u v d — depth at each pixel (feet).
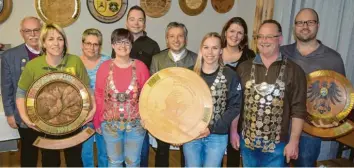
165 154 6.64
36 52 6.31
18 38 10.23
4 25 9.98
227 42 6.97
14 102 6.22
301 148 6.36
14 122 6.21
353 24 8.20
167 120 5.72
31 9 10.23
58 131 5.69
